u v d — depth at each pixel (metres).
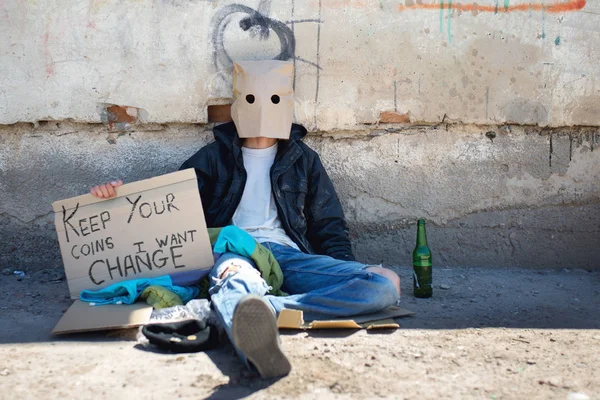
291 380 2.44
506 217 4.16
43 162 3.87
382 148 4.05
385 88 3.98
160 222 3.39
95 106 3.82
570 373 2.54
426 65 3.97
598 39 4.05
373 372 2.52
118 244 3.38
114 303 3.15
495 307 3.39
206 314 2.94
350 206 4.08
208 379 2.45
